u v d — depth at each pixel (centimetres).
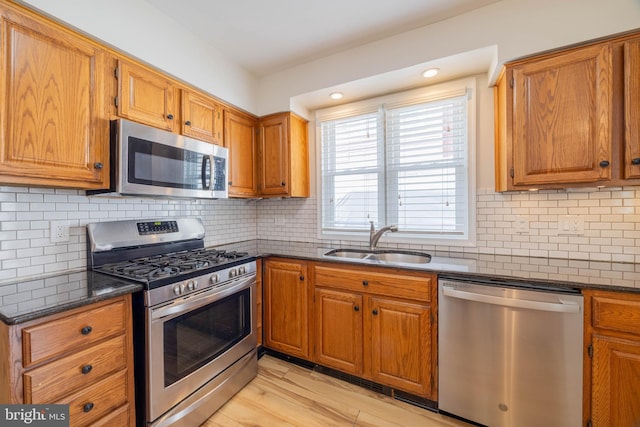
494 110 199
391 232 238
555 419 138
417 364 171
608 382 128
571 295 133
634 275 142
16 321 96
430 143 225
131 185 154
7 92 116
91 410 118
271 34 201
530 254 190
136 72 167
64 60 135
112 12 152
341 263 196
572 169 152
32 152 123
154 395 136
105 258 174
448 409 163
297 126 262
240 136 247
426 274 168
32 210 149
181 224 224
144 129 161
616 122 144
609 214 169
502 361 148
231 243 277
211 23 189
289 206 290
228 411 171
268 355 237
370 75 209
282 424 161
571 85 151
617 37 143
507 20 164
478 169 205
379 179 246
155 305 137
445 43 182
